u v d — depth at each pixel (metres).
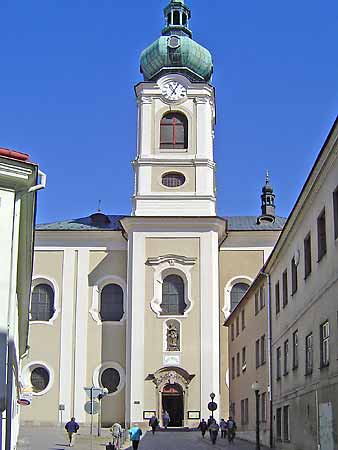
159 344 66.12
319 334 32.81
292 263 40.34
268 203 84.69
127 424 64.31
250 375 56.00
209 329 66.44
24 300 36.22
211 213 69.56
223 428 56.78
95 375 68.00
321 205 32.31
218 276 69.62
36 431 60.31
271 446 46.00
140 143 71.50
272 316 47.47
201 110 72.25
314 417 33.66
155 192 70.19
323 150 29.55
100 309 70.25
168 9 78.25
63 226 73.88
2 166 21.33
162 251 68.44
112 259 71.31
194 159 70.62
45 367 68.44
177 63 73.94
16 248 22.52
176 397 65.25
